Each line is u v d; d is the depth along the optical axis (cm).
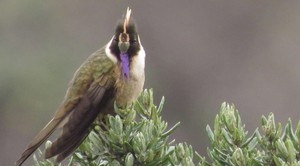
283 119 2769
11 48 2728
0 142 2506
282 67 2969
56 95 2569
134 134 683
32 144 723
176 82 2973
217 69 3017
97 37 3041
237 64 3023
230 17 3122
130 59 739
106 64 739
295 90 2856
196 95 2938
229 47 3081
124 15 752
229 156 675
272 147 669
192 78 2991
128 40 738
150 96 705
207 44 3095
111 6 3116
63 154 702
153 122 690
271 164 669
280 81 2912
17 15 2838
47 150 702
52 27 2908
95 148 697
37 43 2817
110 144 687
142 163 679
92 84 738
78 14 3045
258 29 3095
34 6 2844
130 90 739
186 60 3045
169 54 3069
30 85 2559
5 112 2536
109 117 683
